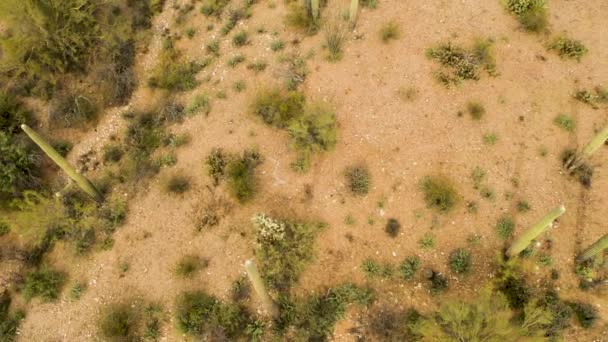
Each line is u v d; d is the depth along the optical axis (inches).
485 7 647.8
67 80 693.9
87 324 539.2
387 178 559.8
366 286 518.9
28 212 573.3
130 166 629.0
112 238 581.6
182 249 560.1
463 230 531.2
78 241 578.9
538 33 624.4
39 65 665.6
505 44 620.7
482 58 606.2
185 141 625.9
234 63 661.9
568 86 591.2
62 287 565.9
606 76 590.6
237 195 566.9
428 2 658.8
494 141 564.7
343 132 587.8
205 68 679.7
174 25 730.2
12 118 667.4
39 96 689.0
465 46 618.2
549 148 558.9
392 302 509.0
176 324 517.3
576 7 644.7
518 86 593.0
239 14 704.4
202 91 659.4
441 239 530.6
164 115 655.8
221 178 587.8
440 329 455.8
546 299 488.4
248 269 374.0
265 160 592.1
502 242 523.2
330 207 555.5
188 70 681.6
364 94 604.7
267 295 454.6
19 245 603.2
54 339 541.6
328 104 604.7
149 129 653.9
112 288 552.4
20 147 619.8
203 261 548.7
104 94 690.8
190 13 730.8
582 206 531.2
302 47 651.5
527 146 561.3
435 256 525.7
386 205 548.7
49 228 588.7
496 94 589.0
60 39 647.8
